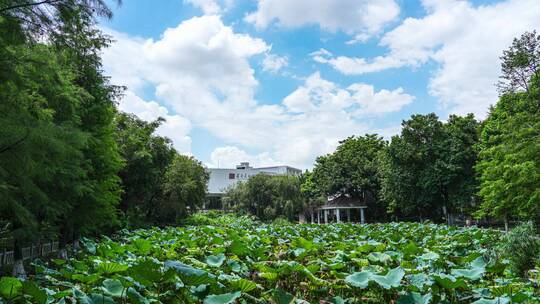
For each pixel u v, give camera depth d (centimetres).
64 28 620
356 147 4612
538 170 1416
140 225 2878
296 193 4344
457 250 1146
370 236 1551
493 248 1106
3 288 508
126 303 602
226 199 4875
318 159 4878
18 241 1166
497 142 2441
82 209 1455
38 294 509
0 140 585
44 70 650
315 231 1831
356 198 4409
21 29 568
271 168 7950
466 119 3391
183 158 3762
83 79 1405
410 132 3350
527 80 1947
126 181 2495
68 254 1593
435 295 623
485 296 618
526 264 903
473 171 3112
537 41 1873
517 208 1605
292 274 833
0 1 543
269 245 1281
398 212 4203
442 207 3506
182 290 645
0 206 669
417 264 877
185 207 3522
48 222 1298
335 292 764
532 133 1529
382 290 712
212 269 809
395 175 3425
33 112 680
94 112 1437
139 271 545
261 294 682
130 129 2658
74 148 726
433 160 3284
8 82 596
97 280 648
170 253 1088
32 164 622
